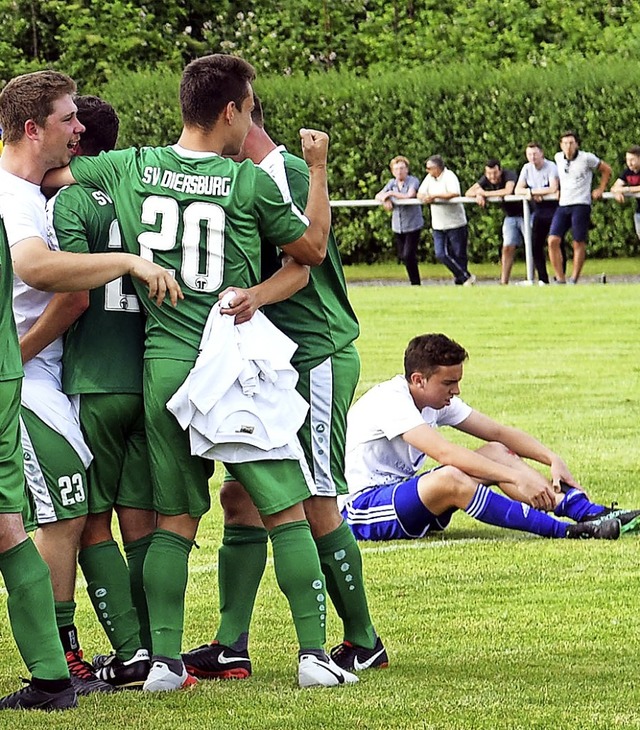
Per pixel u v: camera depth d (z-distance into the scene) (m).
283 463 9.67
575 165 43.41
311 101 54.38
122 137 55.94
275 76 56.28
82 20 64.06
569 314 36.06
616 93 51.53
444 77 53.28
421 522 15.12
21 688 9.78
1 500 8.96
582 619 11.84
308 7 65.12
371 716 8.88
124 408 9.95
